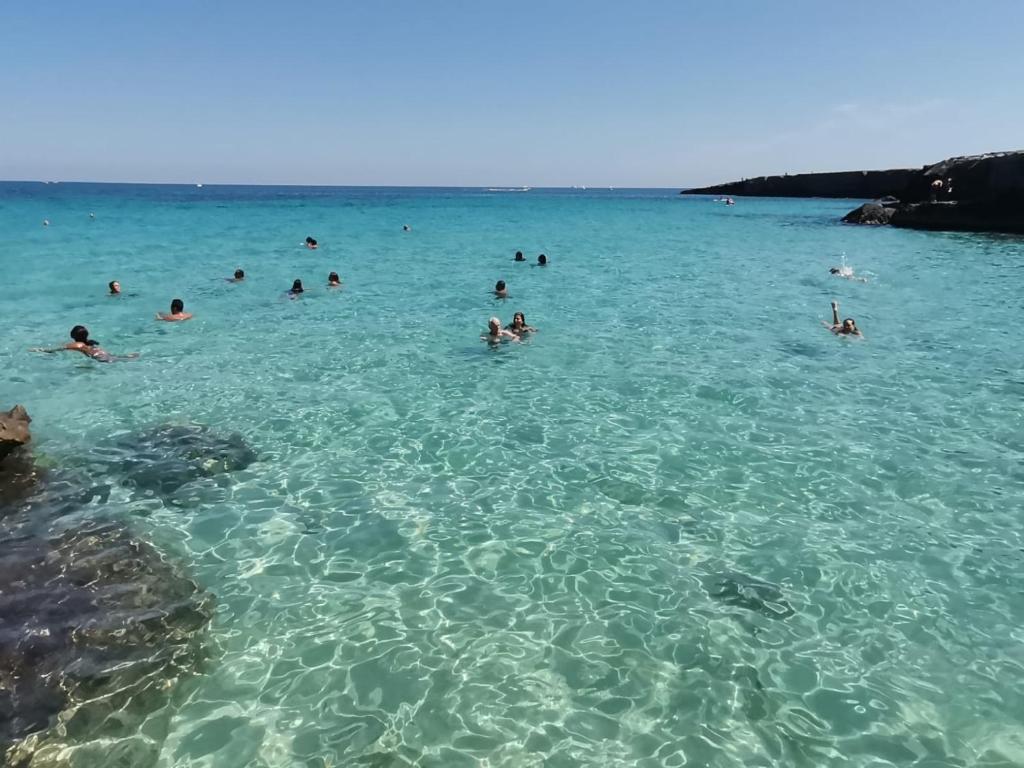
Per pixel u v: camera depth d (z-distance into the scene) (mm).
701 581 6480
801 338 15281
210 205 74375
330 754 4535
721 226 50438
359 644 5602
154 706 4914
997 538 7160
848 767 4477
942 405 10992
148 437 9500
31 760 4398
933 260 29156
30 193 110500
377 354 13852
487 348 14336
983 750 4605
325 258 28984
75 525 7172
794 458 9070
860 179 104875
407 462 8953
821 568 6664
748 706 4992
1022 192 39469
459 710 4930
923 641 5668
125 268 24891
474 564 6730
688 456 9148
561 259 29688
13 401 10836
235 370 12680
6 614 5684
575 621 5914
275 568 6602
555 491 8188
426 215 63219
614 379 12336
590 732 4754
